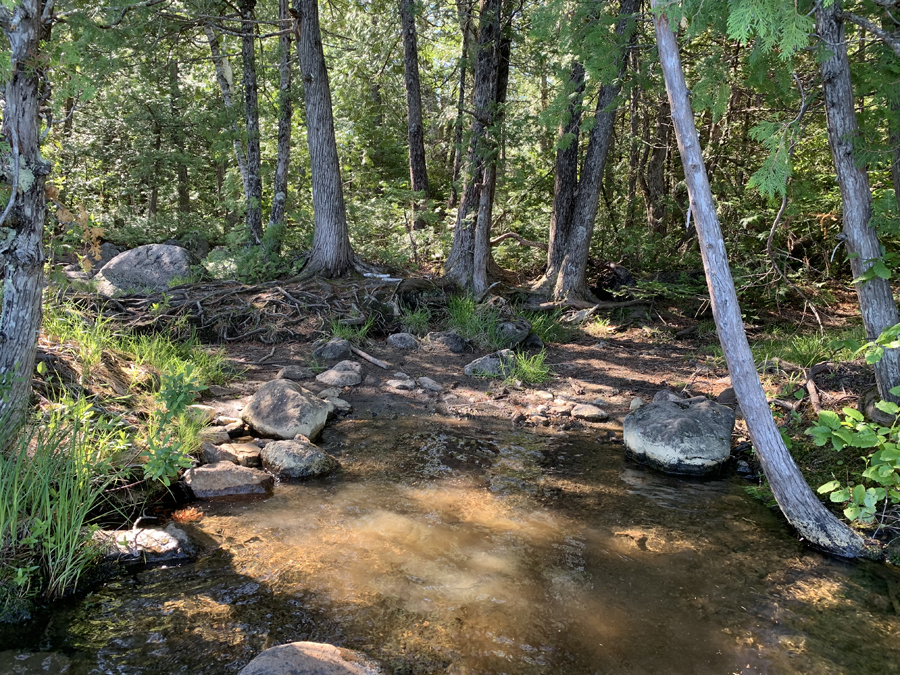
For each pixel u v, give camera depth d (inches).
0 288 175.8
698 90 193.2
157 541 151.3
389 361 343.9
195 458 195.8
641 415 242.1
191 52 590.9
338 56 735.7
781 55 130.7
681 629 130.1
